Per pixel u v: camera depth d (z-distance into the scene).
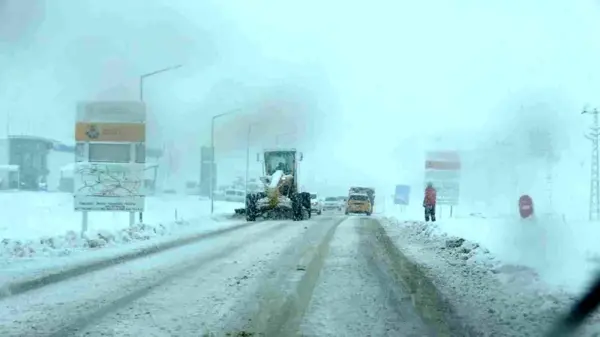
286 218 36.69
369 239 21.19
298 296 10.19
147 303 9.62
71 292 10.59
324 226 28.69
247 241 20.38
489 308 9.09
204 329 7.96
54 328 8.02
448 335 7.63
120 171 24.72
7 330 7.91
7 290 10.73
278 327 8.05
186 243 19.67
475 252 15.26
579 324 8.00
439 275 12.42
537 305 9.10
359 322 8.33
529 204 18.34
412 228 26.44
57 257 15.65
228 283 11.52
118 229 22.25
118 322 8.34
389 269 13.37
